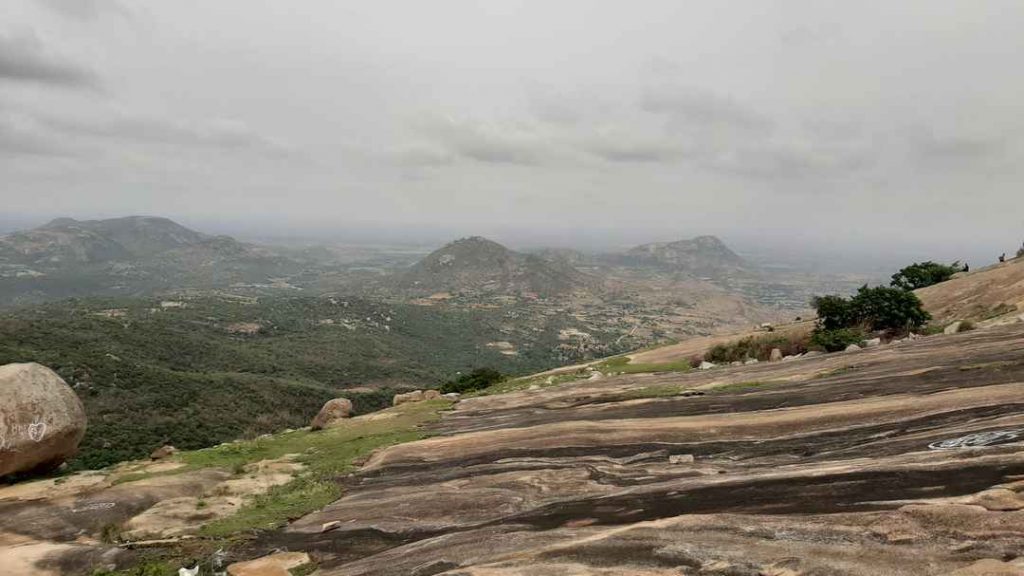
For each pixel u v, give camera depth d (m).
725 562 9.10
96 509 15.80
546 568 9.87
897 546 8.55
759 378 26.28
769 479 12.62
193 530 14.44
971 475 10.41
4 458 18.61
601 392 30.03
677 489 13.20
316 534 13.91
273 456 23.36
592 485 14.96
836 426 16.34
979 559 7.76
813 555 8.80
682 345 51.44
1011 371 18.17
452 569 10.54
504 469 17.38
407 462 19.89
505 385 44.78
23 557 12.55
